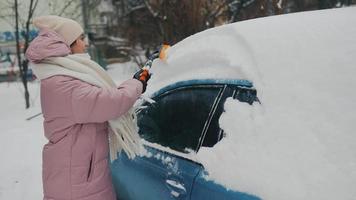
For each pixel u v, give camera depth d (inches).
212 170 72.2
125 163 105.7
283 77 66.5
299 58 66.6
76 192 80.8
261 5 450.6
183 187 78.3
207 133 79.7
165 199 85.8
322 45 65.8
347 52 62.6
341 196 52.4
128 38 577.3
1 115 413.7
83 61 82.0
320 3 573.0
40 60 78.7
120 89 80.4
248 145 66.7
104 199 83.9
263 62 70.6
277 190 58.5
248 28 79.4
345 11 71.1
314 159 57.1
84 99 76.0
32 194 189.3
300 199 55.4
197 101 85.7
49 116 79.6
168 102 96.3
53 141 81.6
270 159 62.1
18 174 219.3
